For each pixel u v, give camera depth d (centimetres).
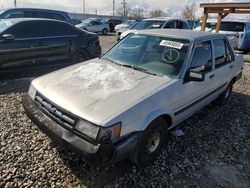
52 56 679
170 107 305
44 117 277
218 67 428
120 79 306
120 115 241
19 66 618
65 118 254
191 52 344
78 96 268
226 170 308
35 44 635
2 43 579
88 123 236
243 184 286
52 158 303
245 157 339
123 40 418
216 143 369
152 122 281
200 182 285
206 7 1249
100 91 277
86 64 366
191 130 404
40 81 319
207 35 402
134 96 270
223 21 1284
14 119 396
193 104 365
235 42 1219
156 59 354
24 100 323
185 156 330
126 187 268
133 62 361
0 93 512
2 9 1023
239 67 530
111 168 294
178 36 371
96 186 266
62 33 699
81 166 293
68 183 266
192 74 321
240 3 1127
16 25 608
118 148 239
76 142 239
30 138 343
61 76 323
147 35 395
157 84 300
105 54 409
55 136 257
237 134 403
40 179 269
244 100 568
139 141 268
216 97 472
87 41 757
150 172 294
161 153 331
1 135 346
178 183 280
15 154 306
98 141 230
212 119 452
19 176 271
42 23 656
